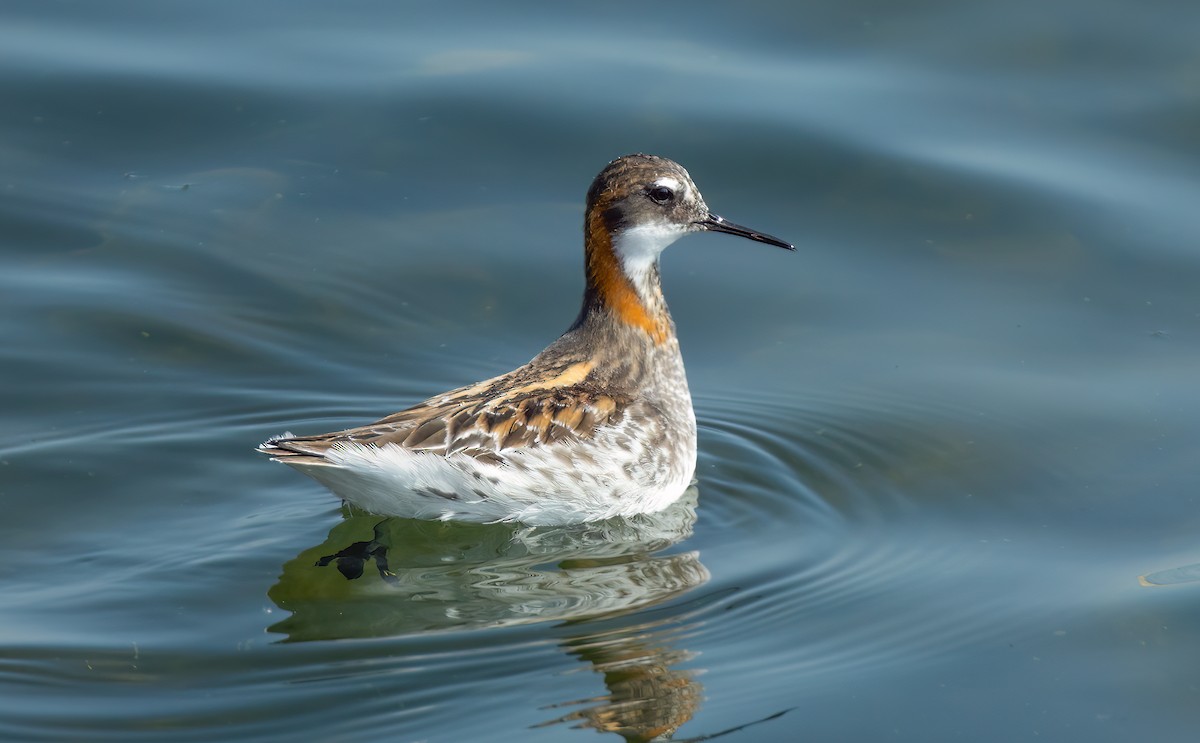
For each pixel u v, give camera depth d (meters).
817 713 9.66
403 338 14.86
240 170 16.69
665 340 12.82
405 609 10.83
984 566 11.52
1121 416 13.57
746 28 18.41
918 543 11.90
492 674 9.98
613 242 12.59
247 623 10.52
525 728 9.38
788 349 14.86
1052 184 16.33
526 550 11.79
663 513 12.38
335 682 9.83
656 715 9.57
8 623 10.40
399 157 16.80
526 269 15.69
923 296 15.40
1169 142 16.80
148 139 16.92
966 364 14.43
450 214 16.25
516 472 11.47
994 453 13.18
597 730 9.36
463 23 18.45
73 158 16.69
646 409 12.33
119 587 10.93
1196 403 13.66
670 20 18.47
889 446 13.34
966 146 16.84
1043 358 14.47
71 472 12.59
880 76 17.70
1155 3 18.45
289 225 16.06
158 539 11.66
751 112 17.09
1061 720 9.61
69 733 9.20
